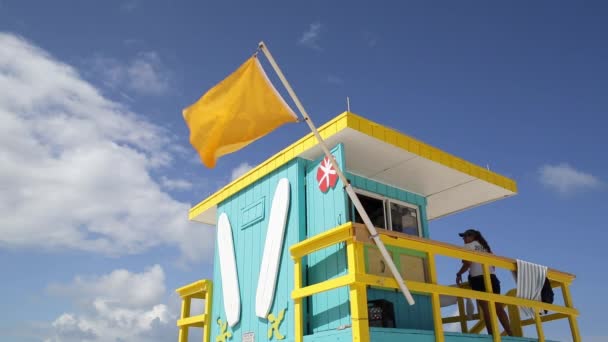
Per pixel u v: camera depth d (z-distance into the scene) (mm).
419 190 8805
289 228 7215
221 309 8328
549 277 7820
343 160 6703
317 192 7070
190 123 6270
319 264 6633
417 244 6082
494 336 6566
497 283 7742
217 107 6215
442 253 6379
